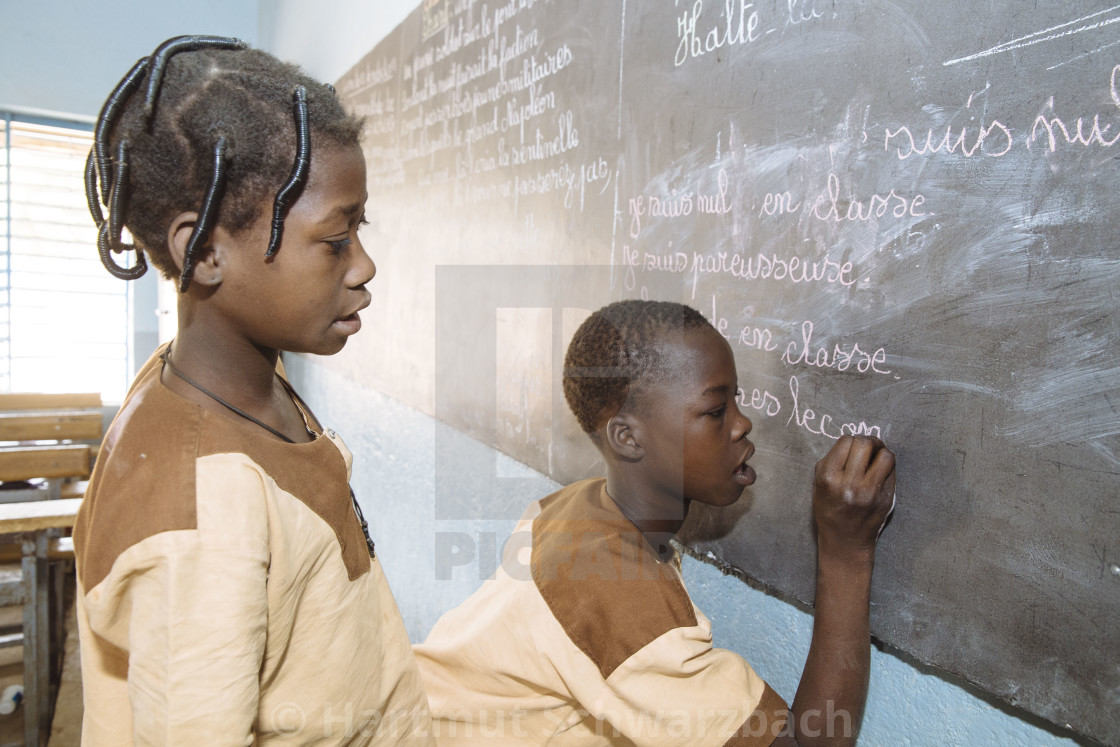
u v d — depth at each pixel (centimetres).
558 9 124
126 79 45
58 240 356
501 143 146
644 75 104
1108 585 56
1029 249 59
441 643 80
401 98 202
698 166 94
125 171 45
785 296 83
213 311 50
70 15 345
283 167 45
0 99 335
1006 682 63
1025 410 60
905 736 74
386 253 217
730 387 75
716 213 92
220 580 44
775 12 82
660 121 101
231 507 46
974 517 65
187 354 52
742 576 93
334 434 65
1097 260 55
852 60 73
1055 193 58
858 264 74
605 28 112
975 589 65
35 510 179
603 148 113
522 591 72
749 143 86
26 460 201
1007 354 62
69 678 221
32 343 355
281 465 52
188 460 47
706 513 99
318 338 51
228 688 44
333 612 57
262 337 51
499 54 146
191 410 49
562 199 125
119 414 54
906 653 73
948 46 65
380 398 224
